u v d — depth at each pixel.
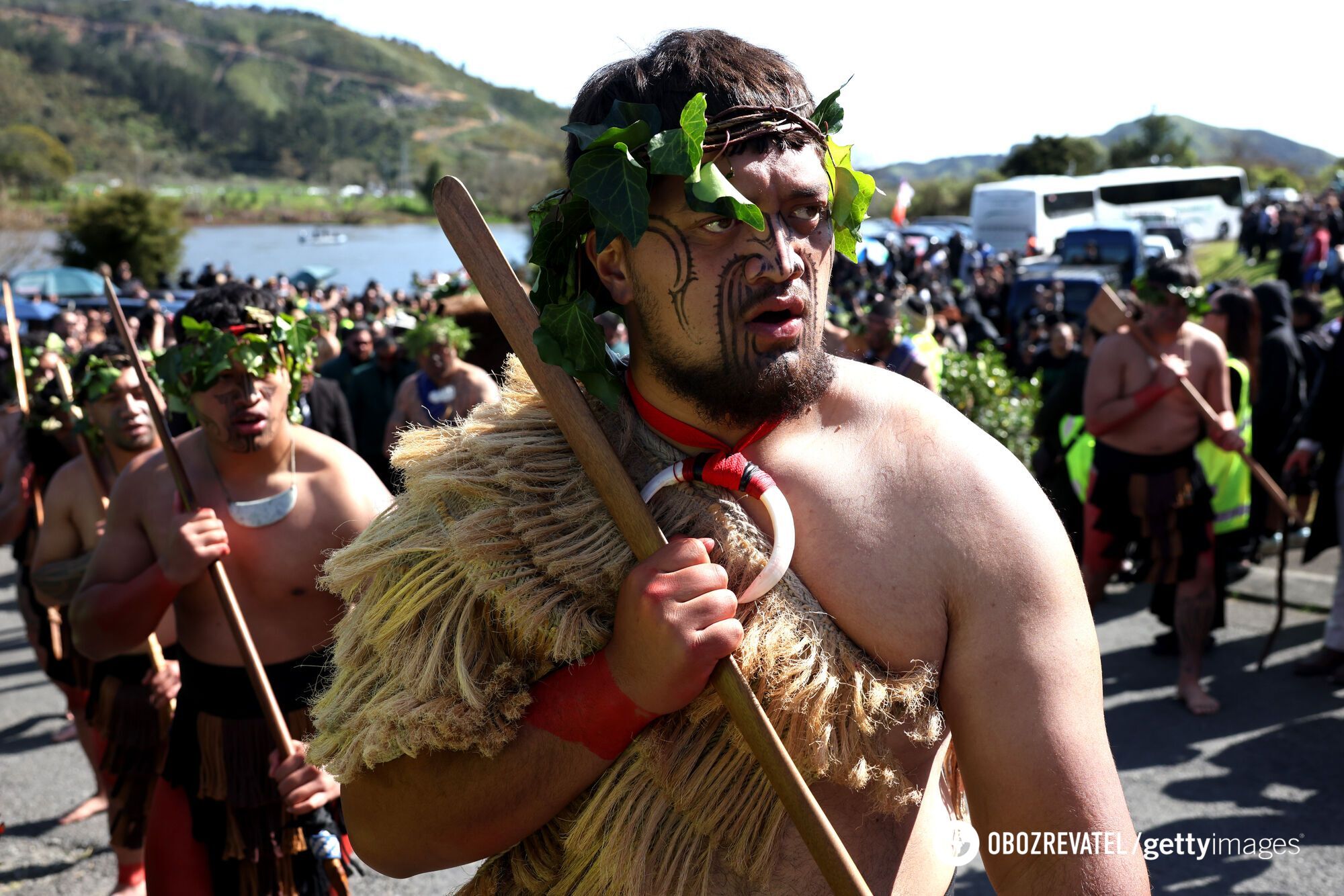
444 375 5.79
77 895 3.70
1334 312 18.22
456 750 1.20
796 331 1.15
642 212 1.12
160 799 2.54
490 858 1.33
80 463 3.76
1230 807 3.87
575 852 1.23
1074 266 22.72
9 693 5.72
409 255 63.50
